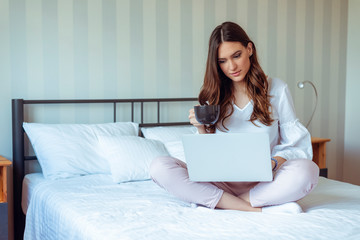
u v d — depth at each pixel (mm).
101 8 3018
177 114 3359
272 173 1701
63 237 1771
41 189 2287
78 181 2428
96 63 3020
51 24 2867
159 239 1334
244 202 1731
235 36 1812
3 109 2756
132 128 2971
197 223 1500
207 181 1710
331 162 4176
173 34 3295
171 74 3305
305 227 1431
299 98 3928
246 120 1935
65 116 2938
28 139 2832
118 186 2316
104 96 3059
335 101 4156
